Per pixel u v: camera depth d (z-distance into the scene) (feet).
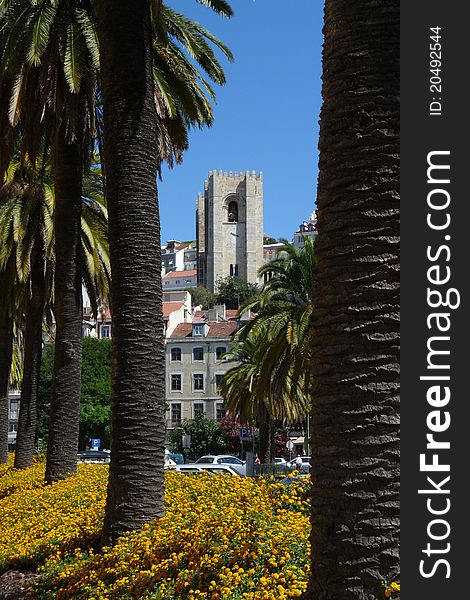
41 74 54.49
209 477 46.98
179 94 57.82
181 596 22.70
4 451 100.27
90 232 77.77
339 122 17.46
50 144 66.54
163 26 53.88
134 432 33.17
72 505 46.39
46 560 35.42
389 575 15.72
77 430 60.80
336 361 16.69
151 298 34.22
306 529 25.96
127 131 34.86
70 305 59.67
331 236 17.19
